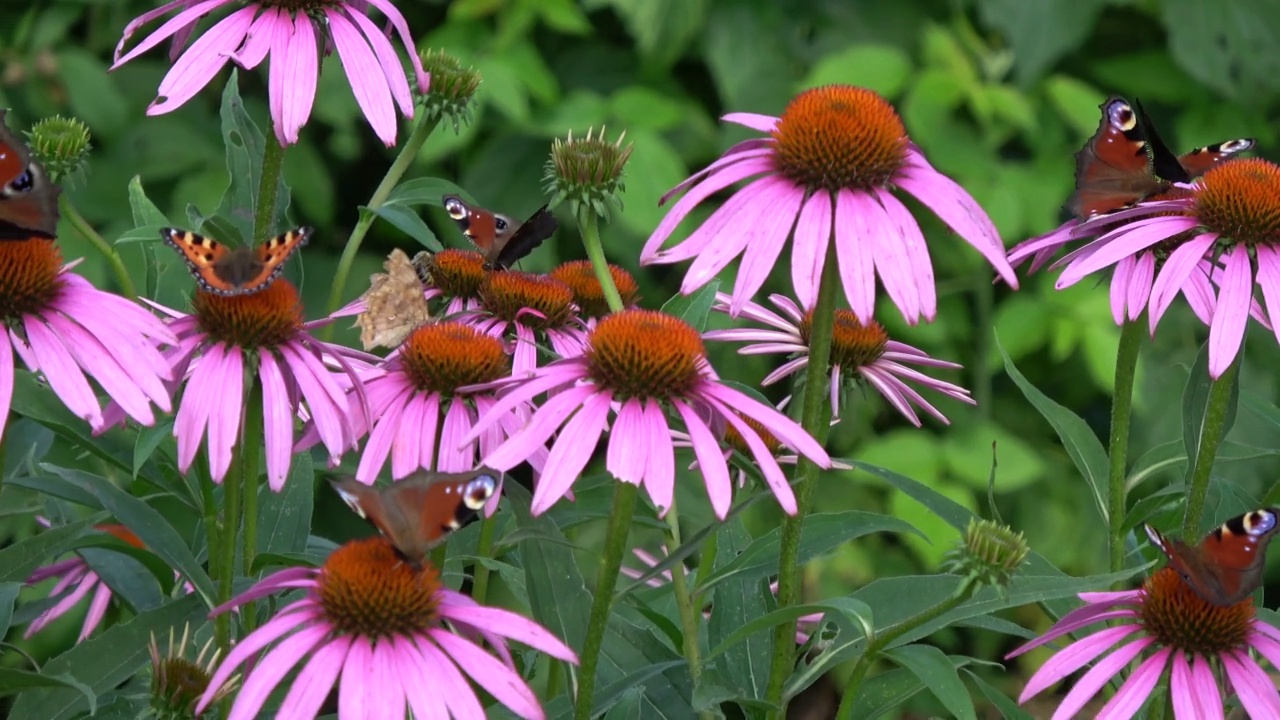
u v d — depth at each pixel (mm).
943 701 1328
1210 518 1495
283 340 1378
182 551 1384
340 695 1295
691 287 1362
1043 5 2416
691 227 2326
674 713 1418
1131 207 1438
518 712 1302
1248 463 2318
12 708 1377
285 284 1382
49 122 1468
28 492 1562
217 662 1389
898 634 1361
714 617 1453
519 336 1468
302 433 1437
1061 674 1366
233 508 1381
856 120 1379
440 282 1508
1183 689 1359
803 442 1340
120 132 2303
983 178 2404
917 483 1434
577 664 1345
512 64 2371
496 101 2273
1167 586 1372
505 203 2387
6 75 2283
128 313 1358
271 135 1449
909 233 1366
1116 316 1430
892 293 1354
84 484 1375
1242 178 1422
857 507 2309
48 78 2311
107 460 1448
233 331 1369
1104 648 1371
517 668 1478
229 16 1451
